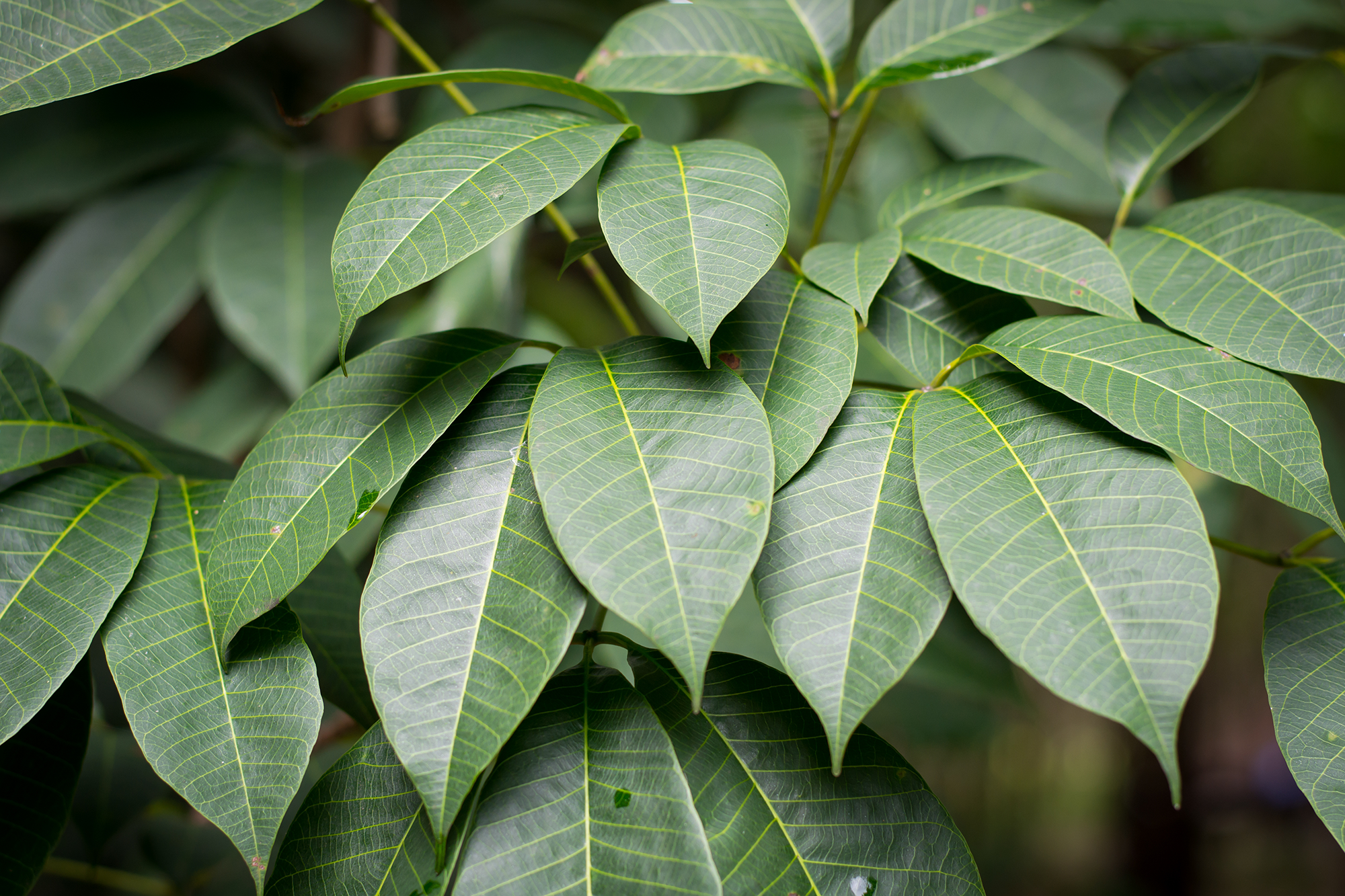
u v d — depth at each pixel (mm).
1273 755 2654
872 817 581
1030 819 3510
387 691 552
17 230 1611
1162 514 558
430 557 577
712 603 539
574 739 576
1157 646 534
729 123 1213
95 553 616
